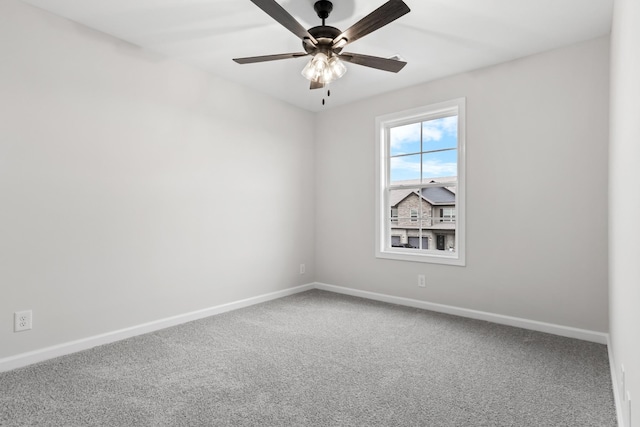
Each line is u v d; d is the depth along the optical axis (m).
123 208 2.76
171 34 2.68
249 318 3.30
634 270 1.24
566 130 2.82
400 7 1.78
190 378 2.09
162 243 3.02
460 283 3.39
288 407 1.78
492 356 2.43
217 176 3.46
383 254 3.94
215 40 2.78
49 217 2.37
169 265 3.07
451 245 3.59
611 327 2.35
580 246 2.76
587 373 2.16
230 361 2.34
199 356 2.42
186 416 1.70
